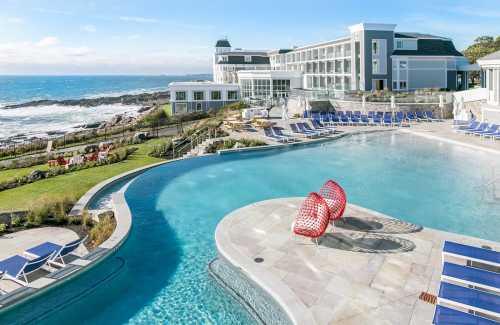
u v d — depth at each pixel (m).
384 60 55.75
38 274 12.09
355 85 57.03
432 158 26.39
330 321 8.92
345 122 41.31
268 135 34.00
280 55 81.31
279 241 13.12
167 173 23.84
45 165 27.47
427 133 34.53
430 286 10.25
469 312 8.86
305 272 11.08
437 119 42.06
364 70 55.38
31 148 35.47
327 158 27.27
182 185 21.47
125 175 22.75
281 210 16.05
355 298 9.78
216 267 12.49
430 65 56.66
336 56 61.88
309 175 22.98
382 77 55.94
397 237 13.25
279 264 11.56
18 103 131.75
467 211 16.69
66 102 126.56
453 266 9.99
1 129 63.75
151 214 17.31
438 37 62.06
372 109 44.59
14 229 15.59
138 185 21.48
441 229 14.93
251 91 61.12
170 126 46.25
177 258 13.23
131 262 12.96
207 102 59.84
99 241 14.05
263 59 88.00
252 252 12.37
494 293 9.57
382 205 17.59
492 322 7.75
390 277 10.71
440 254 11.97
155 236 14.99
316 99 48.06
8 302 10.27
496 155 26.61
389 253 12.10
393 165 24.81
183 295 11.05
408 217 16.16
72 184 21.12
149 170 24.56
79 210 17.14
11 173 24.94
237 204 18.47
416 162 25.42
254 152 29.41
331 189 14.53
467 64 58.88
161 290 11.34
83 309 10.55
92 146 32.16
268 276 10.87
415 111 43.56
